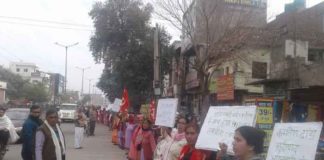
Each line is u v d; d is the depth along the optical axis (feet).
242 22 96.07
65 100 379.14
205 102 89.51
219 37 92.07
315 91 63.98
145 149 35.86
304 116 63.62
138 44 151.23
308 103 65.51
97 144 87.25
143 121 36.63
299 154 15.64
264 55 97.76
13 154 65.72
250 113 18.63
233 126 19.01
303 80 71.92
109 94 162.40
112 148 79.05
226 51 91.71
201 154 20.24
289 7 111.14
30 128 29.73
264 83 79.82
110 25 151.94
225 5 97.25
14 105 146.51
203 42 93.76
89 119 112.16
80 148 78.07
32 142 27.12
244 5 100.78
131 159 38.99
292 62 75.97
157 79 98.94
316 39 90.68
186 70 135.03
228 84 91.66
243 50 97.40
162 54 151.23
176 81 145.89
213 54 90.84
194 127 21.06
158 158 26.27
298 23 97.04
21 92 359.05
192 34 96.43
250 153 13.62
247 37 95.50
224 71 110.93
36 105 30.50
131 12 151.33
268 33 97.86
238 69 103.45
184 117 24.36
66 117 183.83
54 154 25.82
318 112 61.98
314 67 69.92
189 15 96.68
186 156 20.76
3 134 52.34
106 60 153.69
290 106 64.18
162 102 30.50
